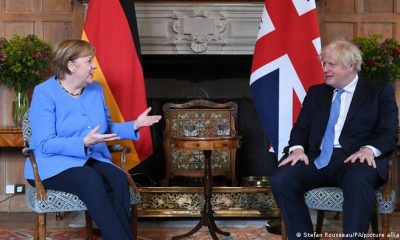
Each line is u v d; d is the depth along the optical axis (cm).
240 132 477
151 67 471
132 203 279
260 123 477
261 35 352
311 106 296
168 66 470
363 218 252
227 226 396
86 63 272
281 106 344
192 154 454
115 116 343
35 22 450
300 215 269
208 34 446
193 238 357
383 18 452
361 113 281
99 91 289
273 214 401
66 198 260
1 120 449
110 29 348
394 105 281
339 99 287
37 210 258
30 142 278
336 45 283
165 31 446
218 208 404
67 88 277
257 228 390
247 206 405
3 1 449
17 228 388
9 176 458
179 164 454
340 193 267
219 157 454
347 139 280
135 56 350
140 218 419
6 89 448
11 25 450
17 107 419
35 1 450
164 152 455
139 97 348
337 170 277
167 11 445
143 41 446
